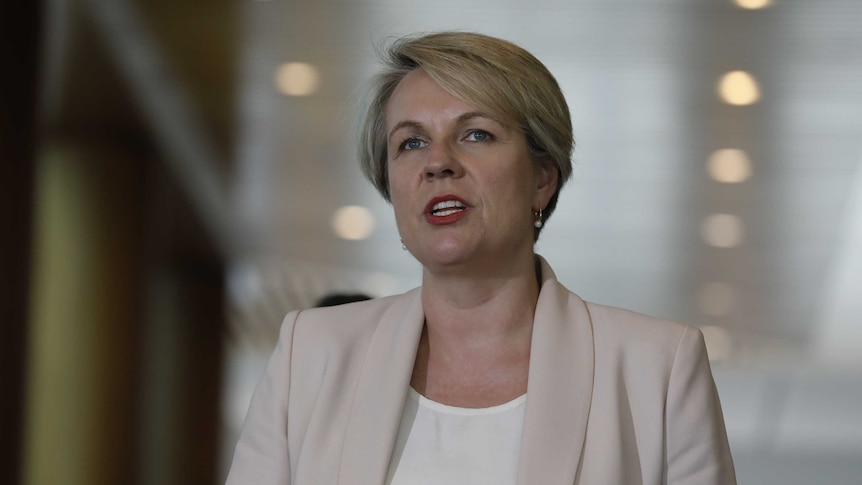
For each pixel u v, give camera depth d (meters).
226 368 25.03
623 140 22.31
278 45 19.00
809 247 24.11
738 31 18.86
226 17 17.94
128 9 17.22
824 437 25.47
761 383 25.61
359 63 19.48
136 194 22.09
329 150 22.14
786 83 20.33
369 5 17.98
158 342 23.61
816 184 22.97
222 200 23.55
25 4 16.73
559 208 24.03
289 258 24.83
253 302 25.12
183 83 19.88
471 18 18.47
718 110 21.14
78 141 21.44
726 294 24.88
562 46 19.48
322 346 3.53
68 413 22.50
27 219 17.56
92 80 19.42
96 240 22.22
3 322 17.31
